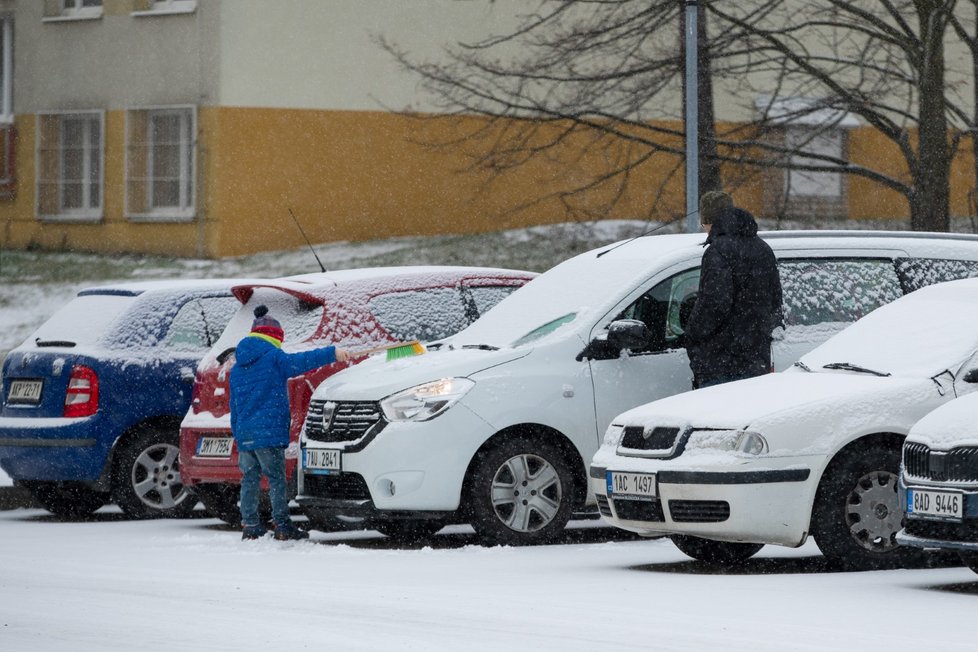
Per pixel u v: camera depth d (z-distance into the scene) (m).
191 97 53.56
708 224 18.75
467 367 18.28
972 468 13.86
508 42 56.28
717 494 15.41
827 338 19.11
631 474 16.09
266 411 19.06
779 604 13.54
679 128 55.06
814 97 40.41
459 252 52.75
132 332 23.17
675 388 18.88
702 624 12.38
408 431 17.98
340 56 54.66
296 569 16.45
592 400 18.53
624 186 41.19
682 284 19.30
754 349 18.34
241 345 19.22
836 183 58.94
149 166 55.16
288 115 53.94
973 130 37.47
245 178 53.41
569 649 11.27
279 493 19.19
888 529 15.82
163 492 23.23
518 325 19.38
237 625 12.48
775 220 57.59
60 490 24.23
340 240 54.94
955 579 15.23
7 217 58.16
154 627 12.44
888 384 15.95
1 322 48.78
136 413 22.92
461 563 16.89
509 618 12.76
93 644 11.70
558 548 18.25
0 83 59.03
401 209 55.84
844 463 15.69
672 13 38.44
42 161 57.34
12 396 23.55
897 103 57.09
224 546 19.02
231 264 52.69
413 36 55.59
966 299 17.05
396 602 13.71
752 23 38.88
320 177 54.50
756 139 39.50
